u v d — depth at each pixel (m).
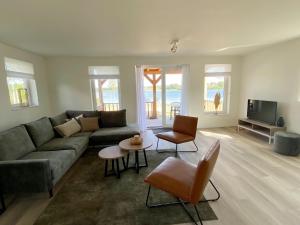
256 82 4.76
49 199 2.21
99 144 3.69
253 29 2.85
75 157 2.93
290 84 3.74
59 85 4.99
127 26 2.60
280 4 1.98
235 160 3.15
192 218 1.82
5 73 3.35
